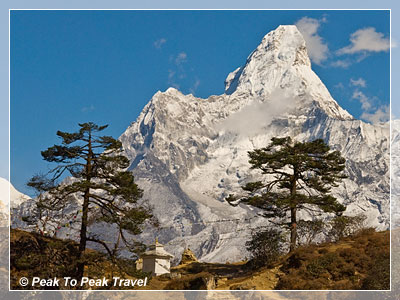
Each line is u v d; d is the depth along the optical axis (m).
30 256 53.31
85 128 58.94
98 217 59.03
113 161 59.09
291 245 67.25
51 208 58.03
